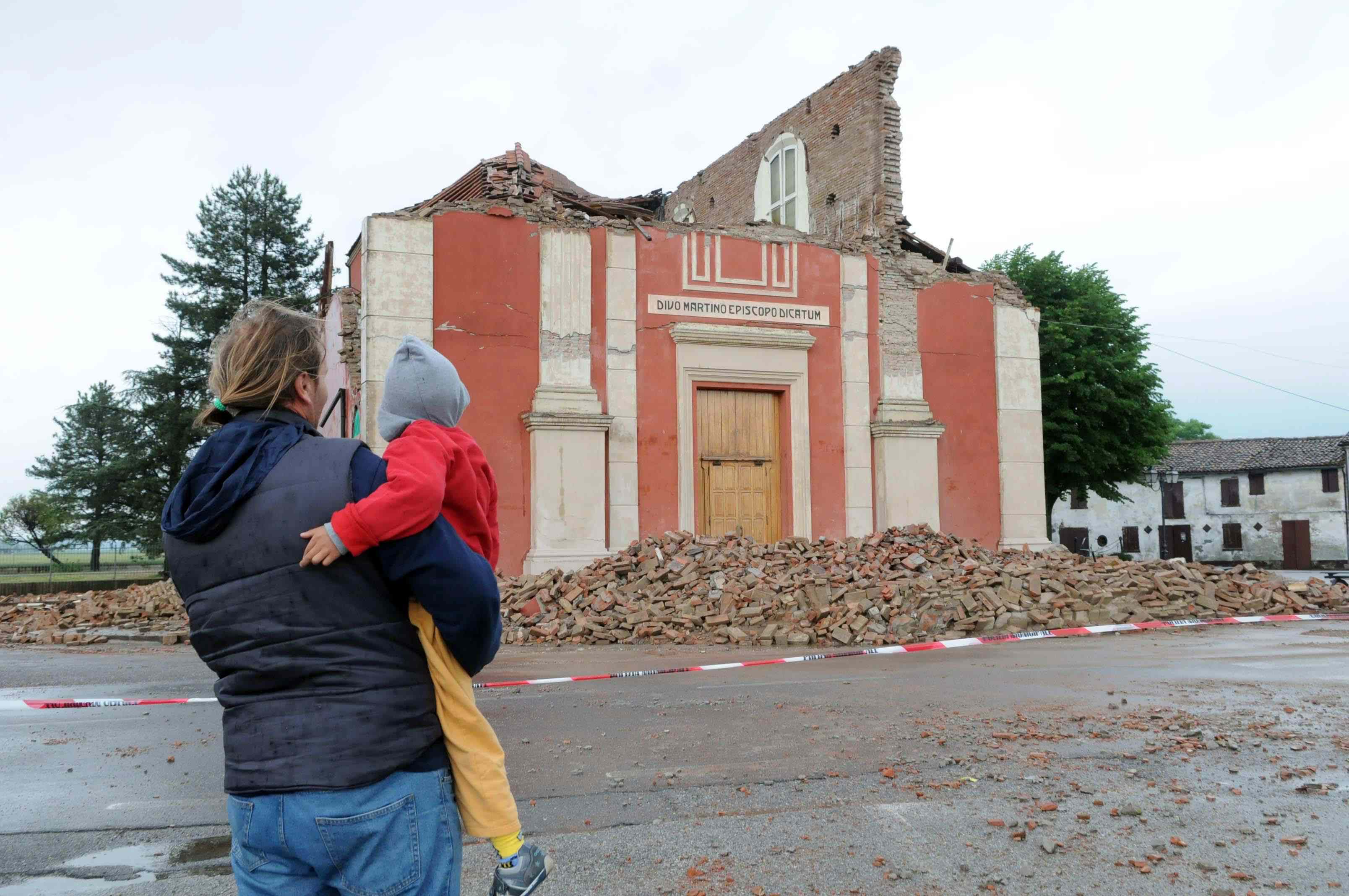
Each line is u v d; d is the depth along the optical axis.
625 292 16.52
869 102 21.41
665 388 16.66
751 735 5.90
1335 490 51.62
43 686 8.45
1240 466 53.97
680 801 4.52
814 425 17.64
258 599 1.76
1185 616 13.04
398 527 1.74
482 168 19.05
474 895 3.48
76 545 51.53
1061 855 3.74
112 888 3.61
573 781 4.88
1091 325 31.28
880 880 3.52
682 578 12.62
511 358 15.67
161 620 14.09
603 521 15.74
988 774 4.90
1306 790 4.54
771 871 3.62
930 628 11.38
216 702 7.46
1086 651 9.92
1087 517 57.84
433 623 1.89
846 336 17.95
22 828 4.32
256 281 42.75
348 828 1.71
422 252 15.24
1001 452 18.92
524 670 9.02
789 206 24.69
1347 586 15.24
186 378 40.94
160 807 4.64
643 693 7.55
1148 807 4.31
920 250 19.94
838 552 13.45
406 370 2.10
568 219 16.42
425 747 1.83
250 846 1.75
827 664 9.29
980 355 19.03
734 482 17.27
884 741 5.70
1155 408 31.94
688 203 30.66
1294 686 7.57
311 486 1.80
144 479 40.44
